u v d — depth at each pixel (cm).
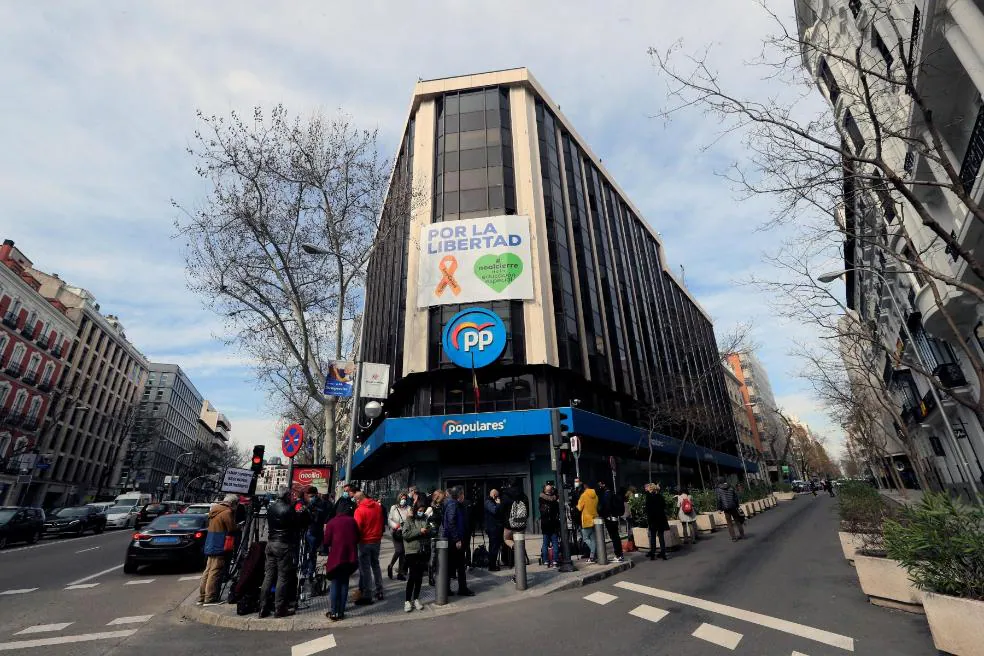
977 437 2022
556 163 2808
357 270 1409
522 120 2628
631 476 2717
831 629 538
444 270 2219
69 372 4744
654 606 673
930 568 472
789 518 2088
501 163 2464
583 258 2711
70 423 4853
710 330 5994
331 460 1270
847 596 676
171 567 1225
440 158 2538
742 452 5756
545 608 696
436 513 945
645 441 2617
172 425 8431
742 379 8406
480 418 1911
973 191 1034
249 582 697
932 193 1320
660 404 2839
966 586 450
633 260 3750
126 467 6141
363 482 3459
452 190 2423
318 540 870
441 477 2034
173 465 8481
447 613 689
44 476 4388
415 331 2184
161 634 625
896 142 1301
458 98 2700
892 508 897
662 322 4050
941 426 2406
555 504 1041
